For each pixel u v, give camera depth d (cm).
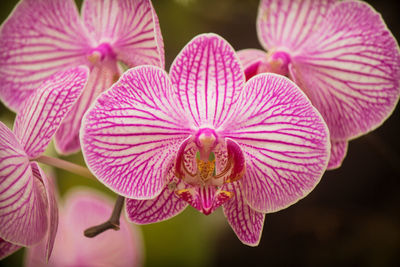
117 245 38
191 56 24
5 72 30
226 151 26
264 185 25
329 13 28
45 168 38
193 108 25
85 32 30
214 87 24
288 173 25
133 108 24
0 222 24
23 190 24
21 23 30
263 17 29
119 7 28
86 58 30
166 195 25
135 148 24
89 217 37
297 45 29
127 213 25
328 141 24
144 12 26
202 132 25
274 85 24
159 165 25
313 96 29
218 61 24
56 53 30
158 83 24
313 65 29
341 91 28
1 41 30
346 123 29
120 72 29
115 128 24
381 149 35
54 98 25
